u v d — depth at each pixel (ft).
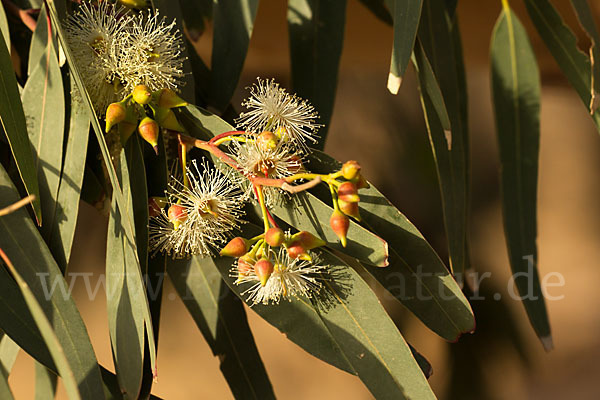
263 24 2.61
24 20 2.33
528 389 3.31
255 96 2.24
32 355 2.21
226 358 2.39
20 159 2.22
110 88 2.25
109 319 2.23
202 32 2.42
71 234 2.25
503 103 2.57
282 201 2.24
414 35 2.26
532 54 2.56
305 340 2.26
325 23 2.44
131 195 2.24
